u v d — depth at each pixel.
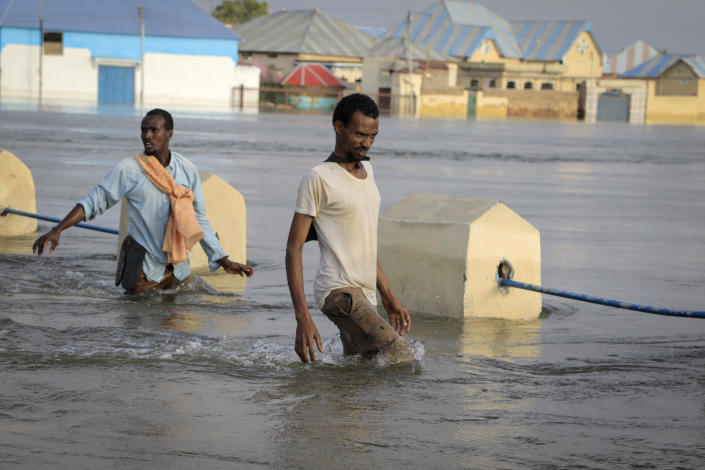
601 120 131.00
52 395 5.73
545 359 7.28
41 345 7.05
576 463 4.83
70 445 4.82
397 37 143.38
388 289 7.16
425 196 9.95
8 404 5.51
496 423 5.49
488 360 7.18
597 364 7.13
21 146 31.48
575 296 8.42
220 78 106.62
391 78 118.81
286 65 124.31
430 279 9.23
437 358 7.17
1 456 4.61
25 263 11.20
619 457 4.95
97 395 5.77
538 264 9.38
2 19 95.62
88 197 9.47
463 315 9.03
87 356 6.76
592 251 13.88
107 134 40.53
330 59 125.50
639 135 67.81
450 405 5.85
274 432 5.16
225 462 4.64
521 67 142.88
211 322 8.27
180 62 104.06
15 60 96.19
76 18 99.38
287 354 7.07
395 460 4.77
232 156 31.67
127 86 101.38
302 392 6.03
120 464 4.57
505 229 9.22
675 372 6.94
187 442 4.94
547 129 74.31
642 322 9.04
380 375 6.55
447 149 41.38
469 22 152.12
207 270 11.36
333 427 5.29
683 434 5.39
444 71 132.62
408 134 55.19
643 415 5.78
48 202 17.25
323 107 115.75
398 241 9.47
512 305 9.23
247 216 16.72
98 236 13.89
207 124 55.28
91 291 9.70
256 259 12.29
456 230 9.07
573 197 22.58
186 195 9.66
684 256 13.66
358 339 6.87
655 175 31.16
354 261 6.78
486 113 129.88
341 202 6.66
